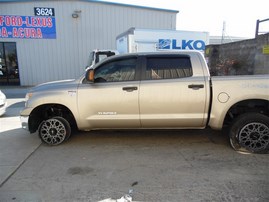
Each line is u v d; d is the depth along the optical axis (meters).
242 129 4.04
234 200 2.72
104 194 2.89
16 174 3.41
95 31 15.11
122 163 3.74
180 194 2.86
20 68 14.59
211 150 4.22
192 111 4.14
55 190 2.98
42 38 14.51
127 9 15.30
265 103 4.12
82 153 4.16
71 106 4.29
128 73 4.25
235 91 4.00
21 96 10.80
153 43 10.40
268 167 3.54
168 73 4.18
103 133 5.20
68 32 14.77
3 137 5.07
